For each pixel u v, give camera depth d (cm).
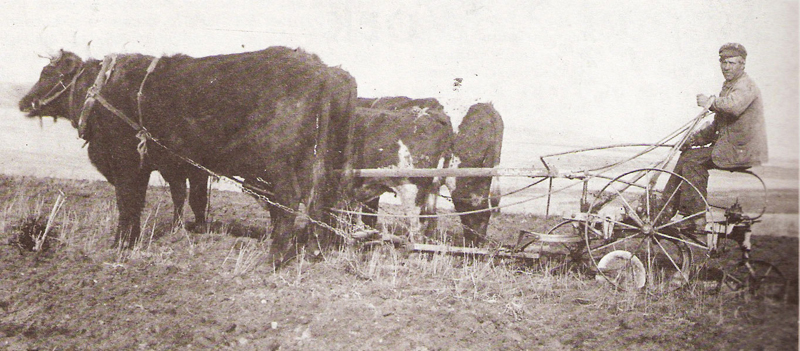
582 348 432
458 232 813
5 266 591
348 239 630
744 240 513
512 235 780
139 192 686
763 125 507
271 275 583
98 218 780
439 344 435
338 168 627
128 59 674
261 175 643
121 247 665
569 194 1013
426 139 670
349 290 544
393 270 594
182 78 638
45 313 485
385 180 664
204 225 753
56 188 929
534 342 444
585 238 554
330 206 627
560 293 546
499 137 681
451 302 519
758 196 805
